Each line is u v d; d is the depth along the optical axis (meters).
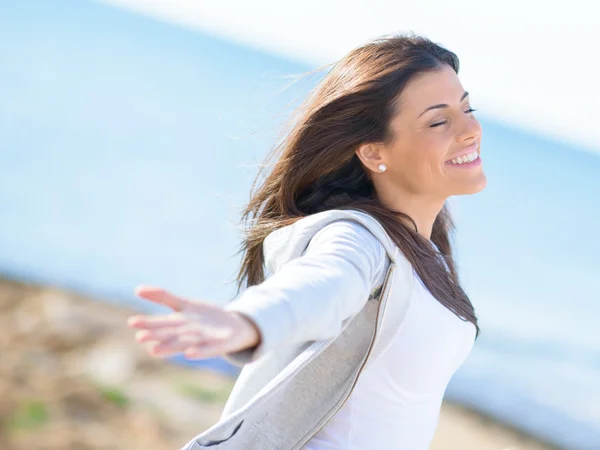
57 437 8.91
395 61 3.54
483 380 18.61
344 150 3.63
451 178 3.57
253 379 3.38
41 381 10.54
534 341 23.98
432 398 3.43
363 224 3.13
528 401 17.55
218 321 2.34
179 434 9.80
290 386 3.21
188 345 2.24
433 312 3.30
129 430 9.57
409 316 3.24
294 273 2.72
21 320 13.55
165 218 27.95
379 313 3.12
